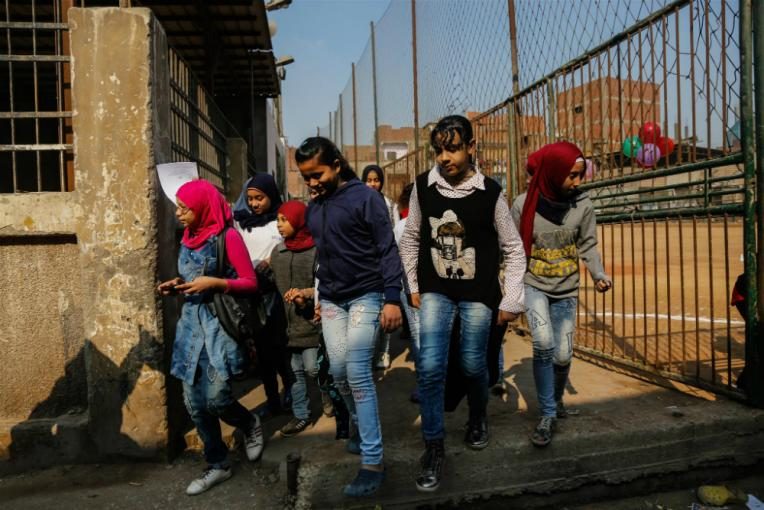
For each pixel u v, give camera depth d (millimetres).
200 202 2861
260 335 3637
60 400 3309
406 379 4395
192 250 2910
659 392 3705
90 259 3139
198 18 7066
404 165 10359
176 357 2900
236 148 6863
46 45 7117
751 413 3238
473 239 2672
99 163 3115
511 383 4066
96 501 2863
